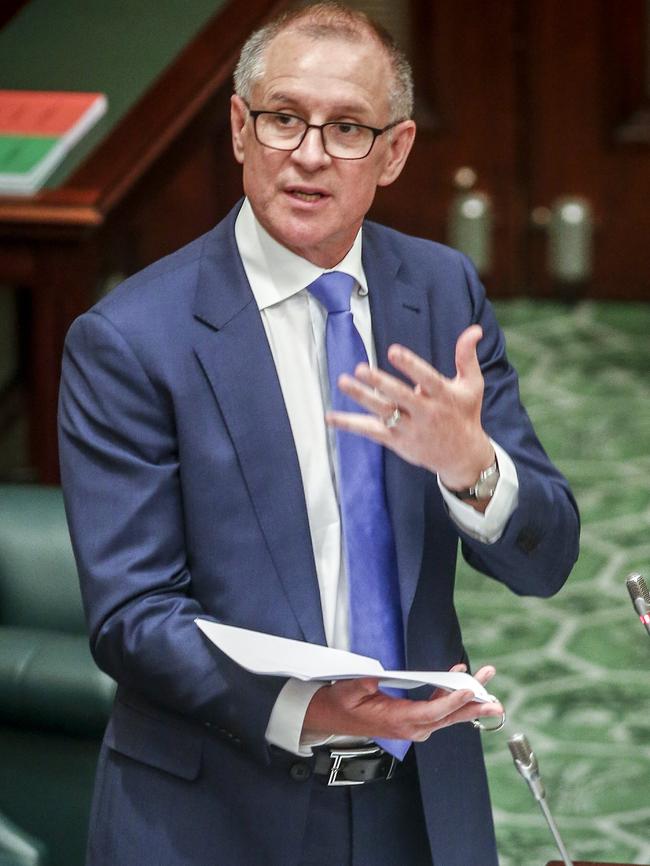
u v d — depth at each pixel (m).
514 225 30.03
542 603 19.53
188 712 7.23
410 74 7.65
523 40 29.23
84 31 20.77
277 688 7.09
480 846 7.95
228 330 7.55
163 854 7.49
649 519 21.59
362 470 7.56
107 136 17.98
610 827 14.68
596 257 30.00
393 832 7.73
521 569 7.52
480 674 7.10
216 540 7.45
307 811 7.48
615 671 17.77
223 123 20.00
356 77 7.23
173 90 18.92
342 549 7.61
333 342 7.62
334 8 7.38
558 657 18.14
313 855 7.63
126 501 7.38
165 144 18.06
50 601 12.44
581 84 29.31
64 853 11.80
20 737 11.84
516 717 16.80
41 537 12.58
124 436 7.42
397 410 6.86
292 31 7.30
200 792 7.52
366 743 7.51
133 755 7.61
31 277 16.50
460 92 29.55
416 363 6.72
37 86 19.22
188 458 7.45
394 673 6.73
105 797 7.71
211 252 7.77
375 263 7.93
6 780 11.88
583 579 20.06
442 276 8.13
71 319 16.58
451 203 29.97
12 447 17.12
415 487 7.61
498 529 7.32
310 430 7.64
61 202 16.31
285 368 7.67
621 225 29.78
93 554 7.38
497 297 30.38
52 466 16.77
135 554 7.36
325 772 7.50
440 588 7.82
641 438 24.30
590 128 29.47
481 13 29.20
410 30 29.31
